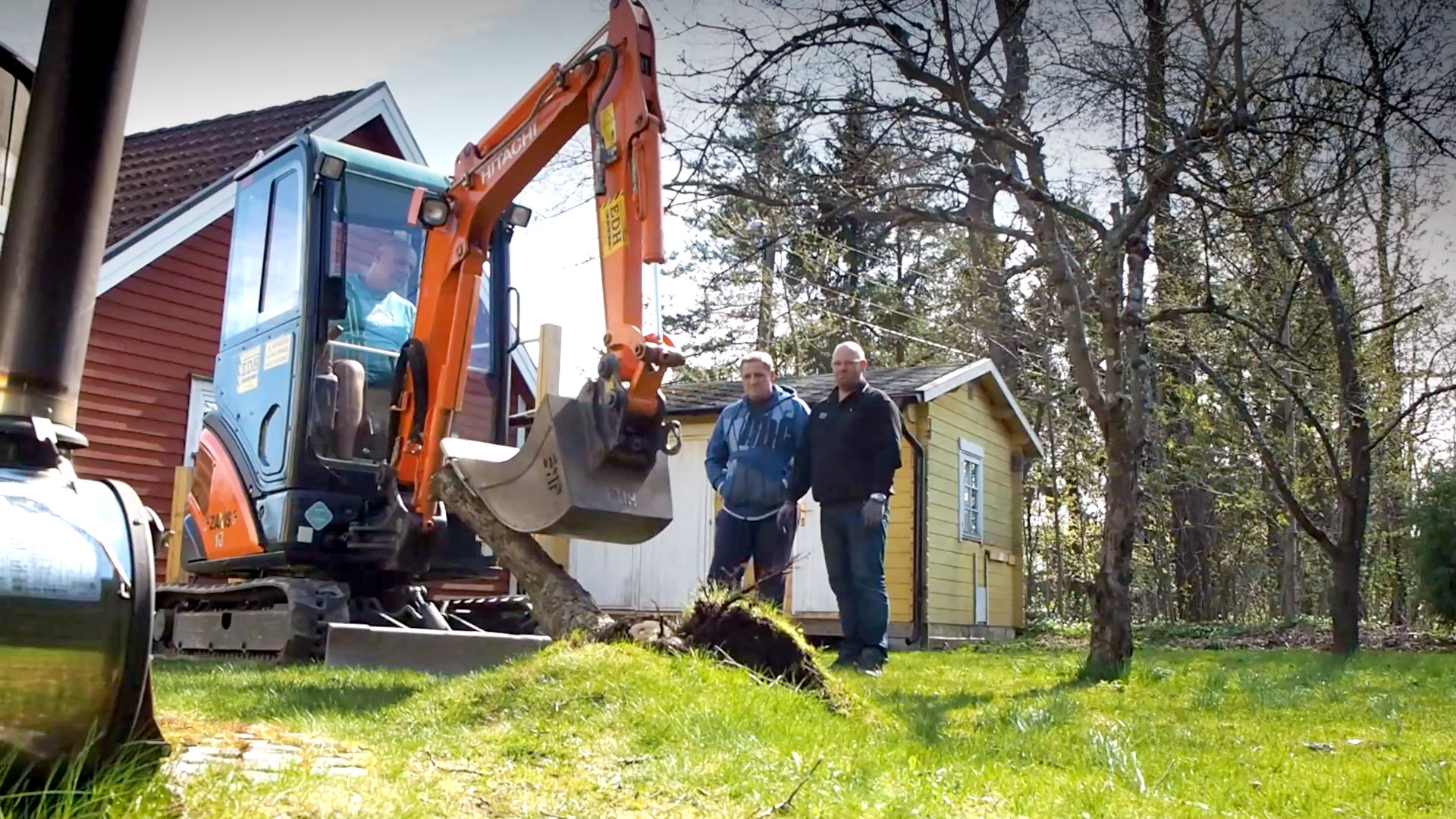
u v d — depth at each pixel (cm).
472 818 294
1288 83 905
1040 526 3666
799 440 812
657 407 568
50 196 277
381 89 1642
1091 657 833
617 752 373
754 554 802
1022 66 965
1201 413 2338
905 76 930
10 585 250
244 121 1744
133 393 1338
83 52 281
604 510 556
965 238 1494
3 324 276
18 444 267
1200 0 942
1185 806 377
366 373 864
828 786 337
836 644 1467
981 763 431
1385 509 2769
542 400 577
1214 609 3120
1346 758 498
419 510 758
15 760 251
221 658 825
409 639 712
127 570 264
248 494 861
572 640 526
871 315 2200
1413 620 2872
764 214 987
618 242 609
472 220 735
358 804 285
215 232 1441
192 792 273
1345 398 1296
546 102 689
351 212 880
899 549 1548
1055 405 3078
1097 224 866
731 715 409
